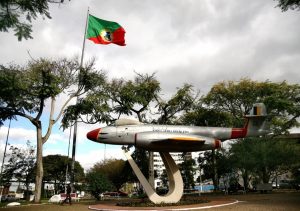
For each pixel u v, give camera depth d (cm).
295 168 4925
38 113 2952
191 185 5584
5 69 2786
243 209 1537
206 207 1672
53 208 2025
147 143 1959
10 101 2820
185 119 4138
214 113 3997
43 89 2798
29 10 1053
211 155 4462
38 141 2912
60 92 2898
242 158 3769
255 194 3250
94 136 2131
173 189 2005
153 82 3534
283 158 3716
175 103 3506
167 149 2011
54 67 3017
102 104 3244
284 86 4150
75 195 3089
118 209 1705
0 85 2675
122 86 3550
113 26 3306
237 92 4172
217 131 2180
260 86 4091
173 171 2017
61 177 6519
